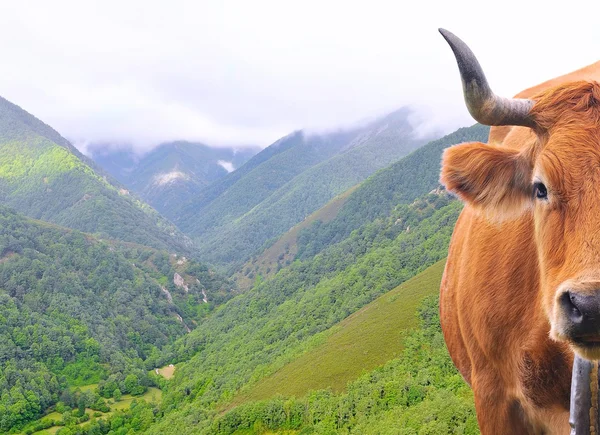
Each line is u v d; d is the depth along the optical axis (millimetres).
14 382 120125
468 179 4598
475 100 4262
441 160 4781
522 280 4637
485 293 5004
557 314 3422
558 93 4227
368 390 76625
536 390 4543
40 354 132500
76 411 116250
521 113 4328
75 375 131750
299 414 81188
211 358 137875
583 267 3418
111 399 125125
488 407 5227
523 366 4590
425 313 99875
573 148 3848
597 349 3320
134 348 154875
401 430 57688
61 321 148125
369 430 63781
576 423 3934
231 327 165875
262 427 83188
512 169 4516
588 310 3189
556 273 3697
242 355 131250
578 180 3721
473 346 5410
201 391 116000
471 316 5309
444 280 6770
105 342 146125
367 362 92375
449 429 54938
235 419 85188
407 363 83750
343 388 87812
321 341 111438
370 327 105688
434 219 165875
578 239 3555
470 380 6254
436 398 63125
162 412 116562
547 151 3969
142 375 134750
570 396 4184
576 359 3961
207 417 95125
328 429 72500
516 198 4566
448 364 76812
